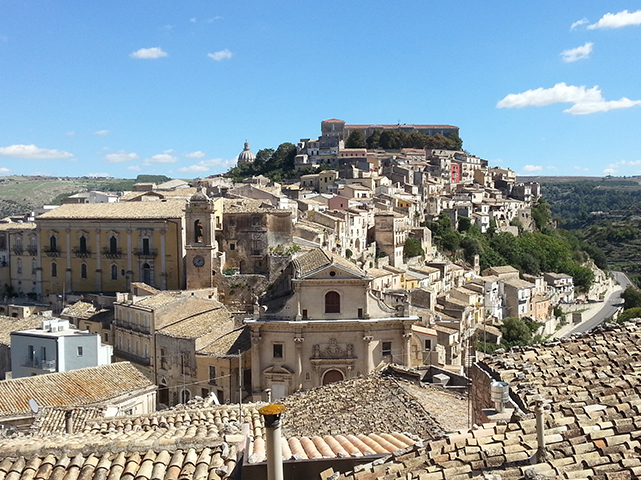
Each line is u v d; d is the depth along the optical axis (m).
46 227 125.06
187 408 40.59
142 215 115.94
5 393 53.25
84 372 58.69
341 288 71.25
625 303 195.75
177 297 90.31
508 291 163.62
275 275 104.25
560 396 21.83
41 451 18.95
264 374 71.56
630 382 21.66
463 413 35.91
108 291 119.44
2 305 118.94
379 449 21.81
